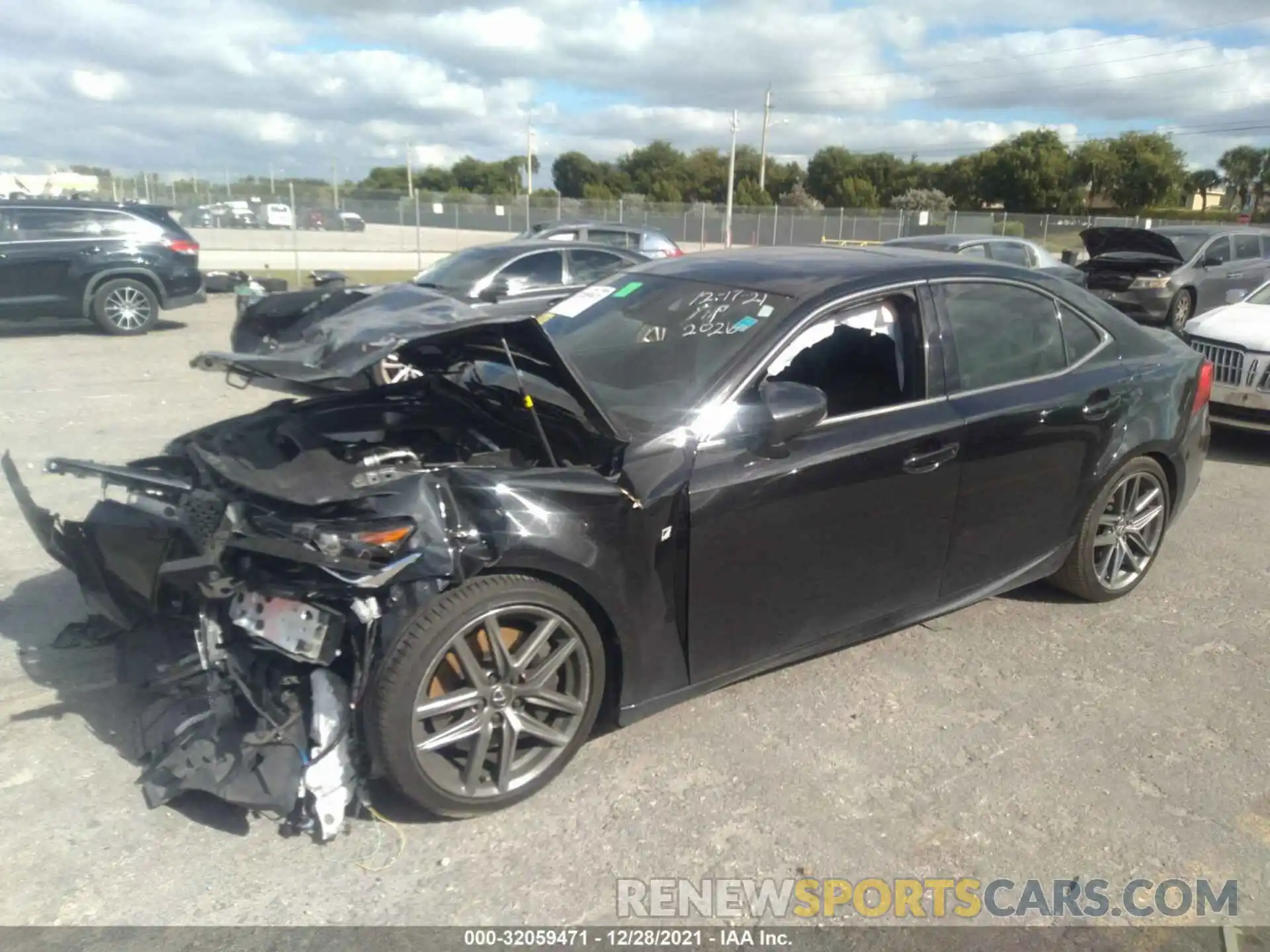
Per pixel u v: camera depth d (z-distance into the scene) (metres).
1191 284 14.41
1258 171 76.19
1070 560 4.61
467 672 2.98
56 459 3.45
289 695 3.03
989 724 3.72
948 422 3.81
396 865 2.89
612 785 3.29
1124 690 4.00
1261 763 3.53
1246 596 4.98
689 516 3.26
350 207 34.56
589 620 3.19
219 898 2.74
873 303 3.82
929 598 4.04
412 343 3.16
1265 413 7.50
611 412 3.42
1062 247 42.97
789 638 3.67
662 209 42.56
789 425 3.34
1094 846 3.06
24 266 12.12
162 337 12.86
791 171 77.50
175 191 34.06
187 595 3.27
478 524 2.92
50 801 3.11
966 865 2.97
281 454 3.54
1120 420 4.43
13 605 4.45
